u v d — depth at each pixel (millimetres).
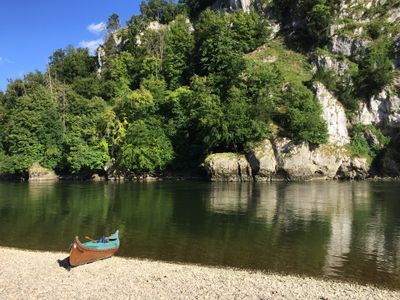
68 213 48500
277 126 91062
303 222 41969
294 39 123812
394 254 30844
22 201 59531
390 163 90500
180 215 46250
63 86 133375
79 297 22531
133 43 151250
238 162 86875
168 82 127625
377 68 97250
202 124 92000
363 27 109438
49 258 29859
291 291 23219
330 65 107688
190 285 24156
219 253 31250
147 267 27625
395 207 50688
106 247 29453
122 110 107188
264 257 30188
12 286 24234
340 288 23734
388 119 95688
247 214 46562
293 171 86188
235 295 22656
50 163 107625
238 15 129625
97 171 103625
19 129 109562
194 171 97188
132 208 51469
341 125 94500
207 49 113562
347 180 88875
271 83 96625
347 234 36906
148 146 96688
